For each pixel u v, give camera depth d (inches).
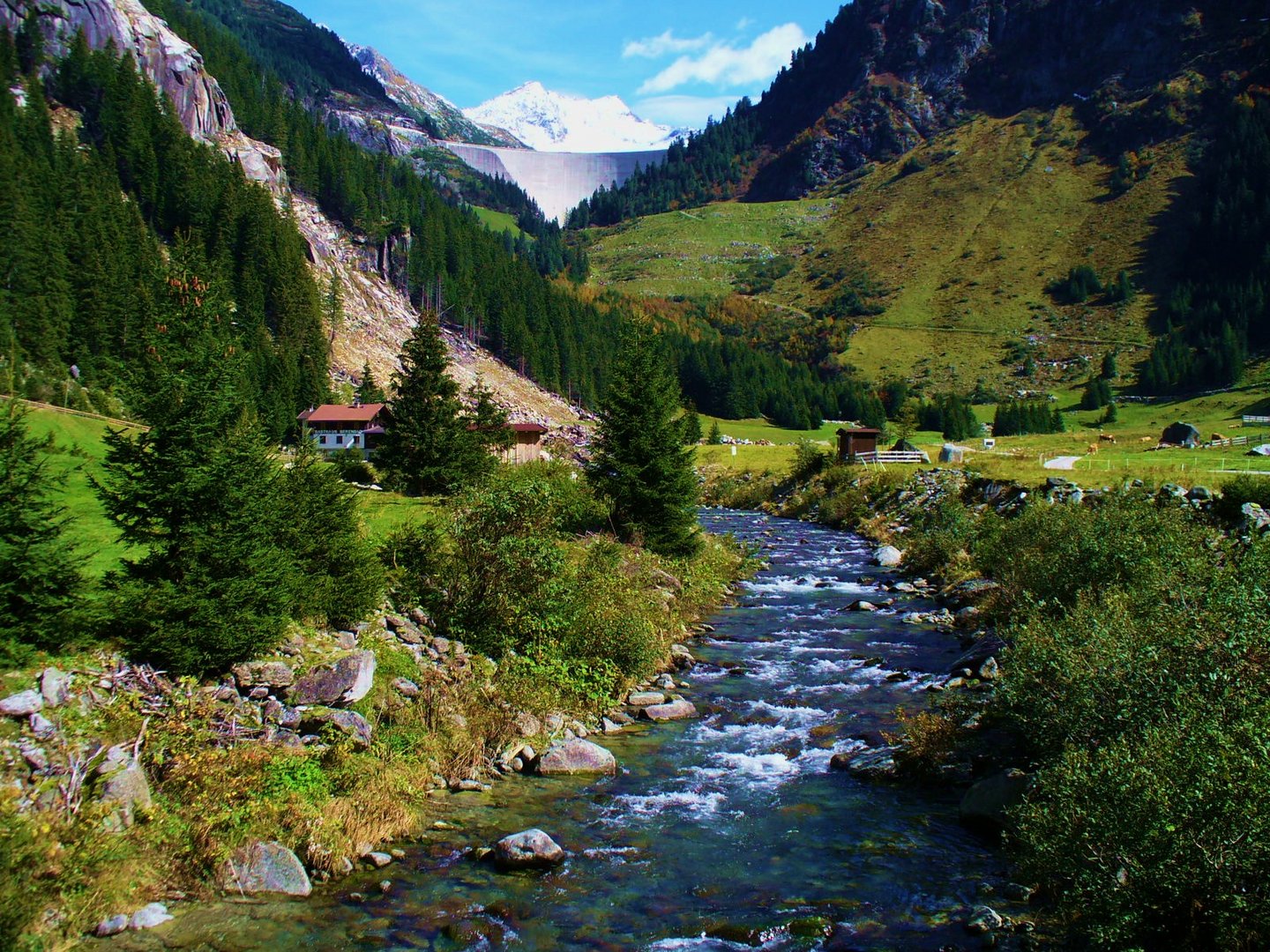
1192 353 7165.4
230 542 699.4
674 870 563.8
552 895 529.7
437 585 987.9
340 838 569.3
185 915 488.1
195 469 692.1
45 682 566.9
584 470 1891.0
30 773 504.1
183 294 727.7
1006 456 3004.4
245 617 689.6
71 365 3668.8
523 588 976.9
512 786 706.8
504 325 6801.2
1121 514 1066.7
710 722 879.7
